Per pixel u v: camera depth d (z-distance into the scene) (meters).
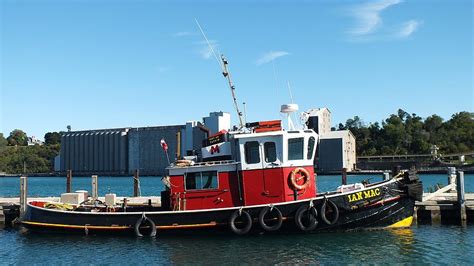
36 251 19.88
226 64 21.80
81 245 20.53
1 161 186.38
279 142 20.25
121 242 20.70
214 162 20.97
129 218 21.36
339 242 19.62
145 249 19.39
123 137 172.75
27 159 186.62
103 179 146.75
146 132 168.75
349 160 133.50
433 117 174.00
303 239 20.08
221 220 20.31
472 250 18.75
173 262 17.50
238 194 20.59
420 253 18.23
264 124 20.77
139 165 168.88
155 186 83.75
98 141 177.88
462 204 24.66
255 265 16.86
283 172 20.14
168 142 164.75
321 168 130.00
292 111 20.83
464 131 162.00
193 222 20.67
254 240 20.17
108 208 23.25
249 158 20.44
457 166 123.25
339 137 129.25
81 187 85.38
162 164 165.12
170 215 20.94
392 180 20.92
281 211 19.94
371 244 19.31
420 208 25.45
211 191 20.83
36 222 22.55
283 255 17.97
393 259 17.45
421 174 120.75
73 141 182.75
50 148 196.38
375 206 20.42
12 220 27.91
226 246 19.42
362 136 176.62
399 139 164.75
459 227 23.81
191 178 21.11
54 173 176.38
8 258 19.02
